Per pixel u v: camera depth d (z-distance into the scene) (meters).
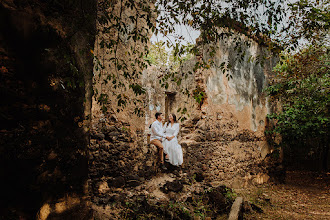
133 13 4.78
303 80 6.78
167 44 2.87
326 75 6.59
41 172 1.84
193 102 6.57
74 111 2.16
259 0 2.88
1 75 1.61
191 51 2.86
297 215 5.30
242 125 7.46
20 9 1.72
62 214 2.00
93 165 4.07
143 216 3.73
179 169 5.91
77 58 2.21
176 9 2.76
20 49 1.72
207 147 6.35
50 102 1.93
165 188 4.79
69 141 2.10
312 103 7.19
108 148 4.30
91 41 2.41
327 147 12.05
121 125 4.58
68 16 2.11
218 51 6.82
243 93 7.61
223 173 6.61
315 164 12.73
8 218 1.62
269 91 8.20
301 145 9.04
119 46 4.55
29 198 1.75
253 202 5.73
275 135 8.84
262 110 8.34
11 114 1.66
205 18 2.79
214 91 6.69
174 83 7.04
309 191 7.78
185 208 4.40
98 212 3.49
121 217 3.59
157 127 5.52
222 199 5.04
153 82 6.61
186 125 6.59
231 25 2.91
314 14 3.16
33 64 1.80
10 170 1.65
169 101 7.31
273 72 8.84
